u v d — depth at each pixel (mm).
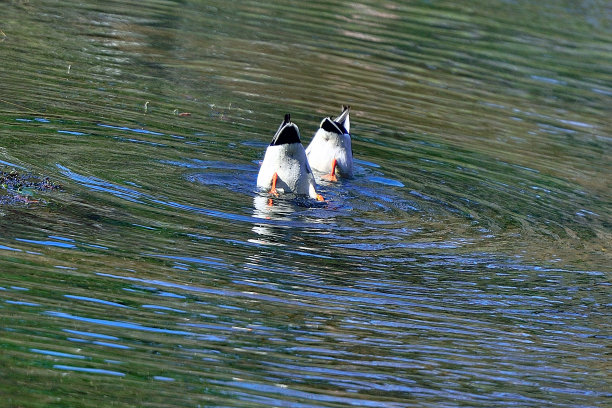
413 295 11758
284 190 14859
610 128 21438
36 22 23094
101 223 12469
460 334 10898
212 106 18828
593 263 13547
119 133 16328
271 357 9781
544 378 10102
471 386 9719
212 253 12086
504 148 19047
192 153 16016
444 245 13594
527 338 11023
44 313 9938
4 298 10070
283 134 14555
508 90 23281
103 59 20812
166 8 26359
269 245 12672
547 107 22391
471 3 32094
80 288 10578
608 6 33938
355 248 13031
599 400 9711
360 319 10898
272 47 23844
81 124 16469
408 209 14992
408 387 9523
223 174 15305
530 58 26375
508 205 15750
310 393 9164
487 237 14141
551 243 14211
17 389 8570
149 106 18188
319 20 27328
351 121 19375
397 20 28531
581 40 29062
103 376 8992
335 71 22656
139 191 13875
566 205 16141
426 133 19281
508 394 9625
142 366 9258
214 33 24391
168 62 21359
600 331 11445
